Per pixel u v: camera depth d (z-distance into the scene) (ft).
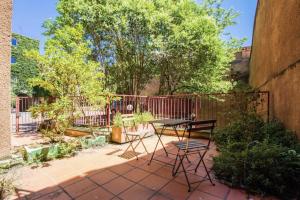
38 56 14.03
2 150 11.32
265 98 18.42
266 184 8.25
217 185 9.34
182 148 9.64
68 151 14.16
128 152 14.67
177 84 37.01
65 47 16.85
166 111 22.84
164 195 8.39
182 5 32.17
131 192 8.65
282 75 13.41
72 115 15.49
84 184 9.42
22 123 24.12
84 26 31.30
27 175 10.45
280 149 9.09
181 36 29.40
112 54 36.11
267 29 18.93
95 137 16.67
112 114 20.33
